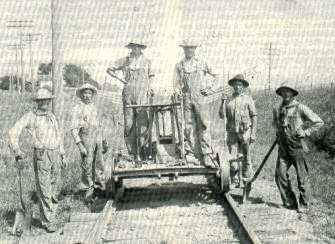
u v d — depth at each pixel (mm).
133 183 10727
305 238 6910
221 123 15617
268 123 20125
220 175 8812
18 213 7629
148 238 7012
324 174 10891
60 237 7184
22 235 7355
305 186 8469
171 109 9375
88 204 8992
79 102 9117
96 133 9094
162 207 8688
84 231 7367
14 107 30703
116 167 8984
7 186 10391
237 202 9000
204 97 9750
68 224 7719
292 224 7637
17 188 10023
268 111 23047
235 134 9703
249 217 7859
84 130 8953
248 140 9688
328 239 6945
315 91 20828
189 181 10633
